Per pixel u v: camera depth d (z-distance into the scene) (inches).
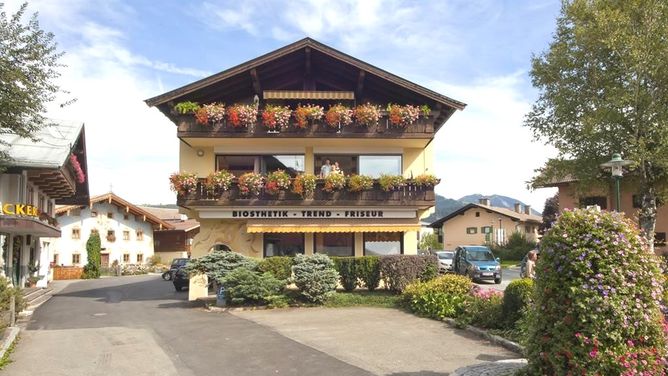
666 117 925.2
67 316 718.5
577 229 265.4
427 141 910.4
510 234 2342.5
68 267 1843.0
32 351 466.6
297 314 663.1
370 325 568.7
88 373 384.8
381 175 898.1
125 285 1381.6
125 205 2202.3
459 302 596.1
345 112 872.9
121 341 506.9
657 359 249.4
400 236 924.6
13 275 1036.5
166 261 2509.8
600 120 948.0
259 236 906.1
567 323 257.9
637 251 259.3
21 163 853.2
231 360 414.6
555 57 1034.7
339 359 407.8
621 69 969.5
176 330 562.3
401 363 393.7
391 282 771.4
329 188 872.9
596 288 251.8
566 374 255.4
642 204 1016.9
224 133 870.4
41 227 863.1
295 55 918.4
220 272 747.4
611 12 926.4
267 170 932.6
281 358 415.8
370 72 893.2
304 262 753.0
